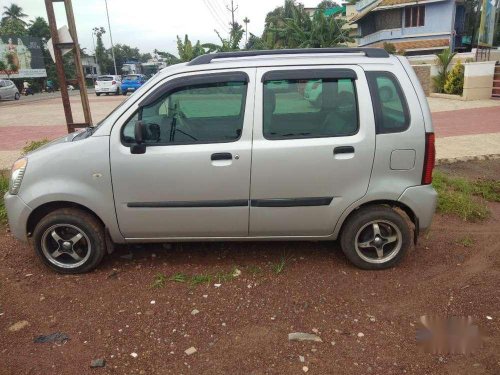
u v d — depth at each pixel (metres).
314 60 3.86
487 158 8.71
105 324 3.35
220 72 3.86
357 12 41.00
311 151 3.79
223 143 3.81
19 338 3.21
